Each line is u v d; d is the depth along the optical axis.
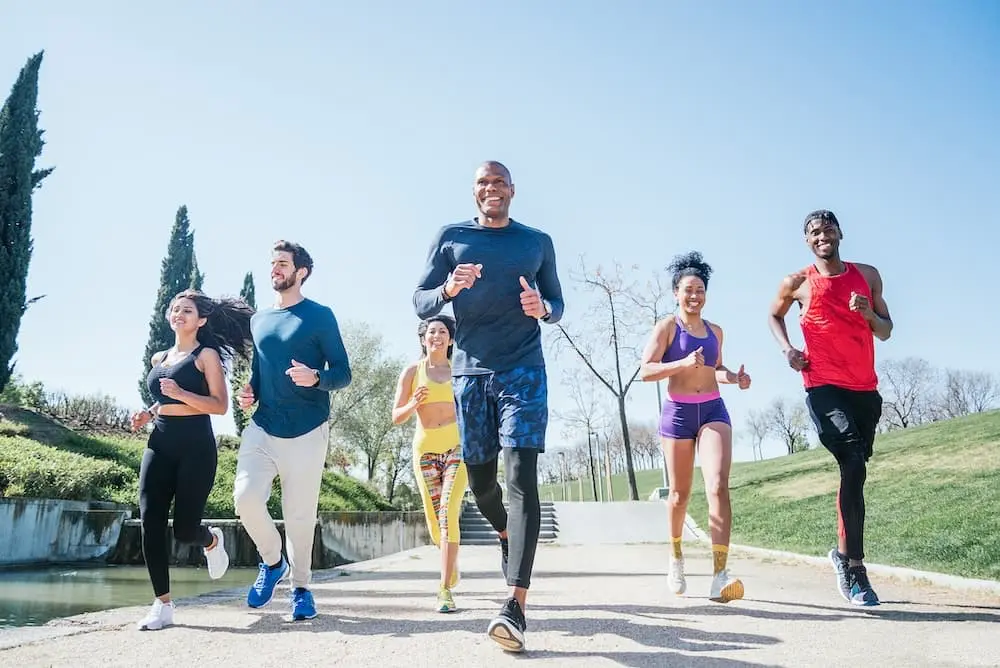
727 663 2.62
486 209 3.58
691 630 3.30
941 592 4.77
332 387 3.83
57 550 12.62
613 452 60.59
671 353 4.50
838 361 4.42
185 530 3.73
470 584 5.90
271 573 4.11
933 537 6.66
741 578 6.05
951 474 11.13
